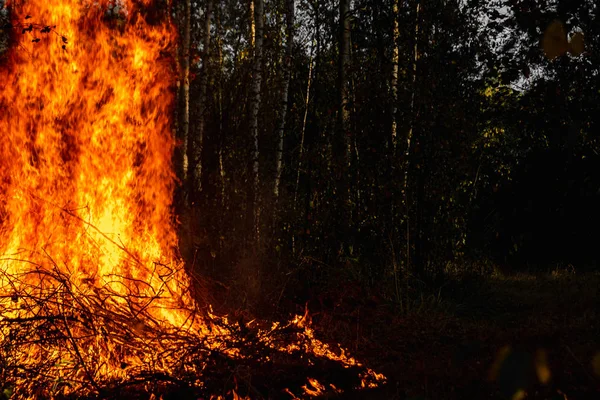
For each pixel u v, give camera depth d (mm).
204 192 12266
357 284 9195
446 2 10000
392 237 9961
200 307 7348
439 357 5996
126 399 4527
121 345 5234
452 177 9836
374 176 10031
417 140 9984
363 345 6918
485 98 9500
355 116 10320
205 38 16406
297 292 8945
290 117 13742
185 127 14172
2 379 4441
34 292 5570
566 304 9438
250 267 9031
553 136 3586
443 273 10312
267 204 10906
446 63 9891
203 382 4848
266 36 14789
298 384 5035
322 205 10297
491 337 6617
